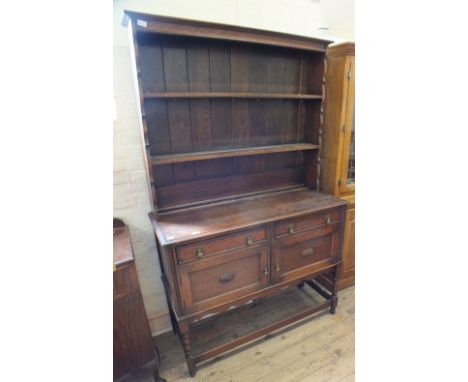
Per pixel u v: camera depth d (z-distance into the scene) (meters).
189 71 1.38
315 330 1.69
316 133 1.70
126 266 1.17
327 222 1.54
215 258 1.26
